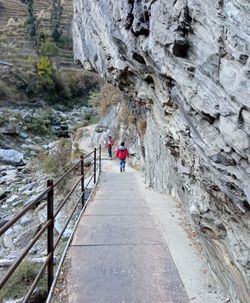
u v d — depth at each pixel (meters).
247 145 2.34
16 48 58.50
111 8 5.91
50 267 3.84
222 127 2.60
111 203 8.16
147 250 5.10
